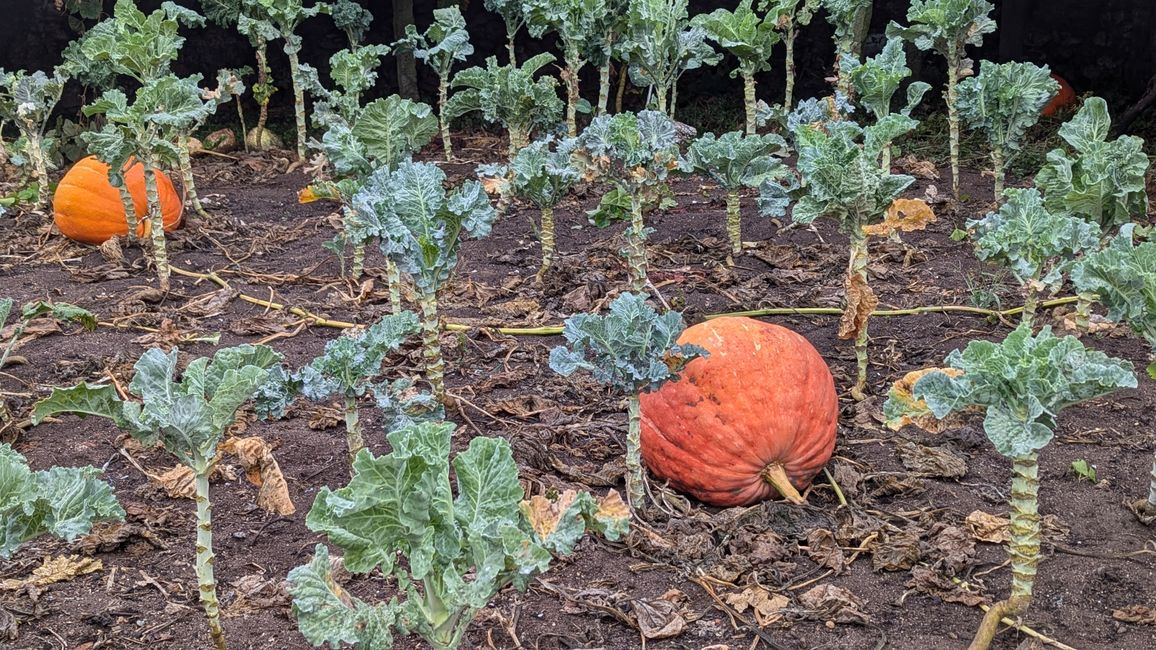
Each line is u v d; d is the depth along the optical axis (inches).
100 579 102.2
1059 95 328.8
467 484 74.8
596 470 119.5
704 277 180.9
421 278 119.3
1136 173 142.7
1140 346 150.5
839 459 120.3
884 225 172.6
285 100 379.9
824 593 97.1
